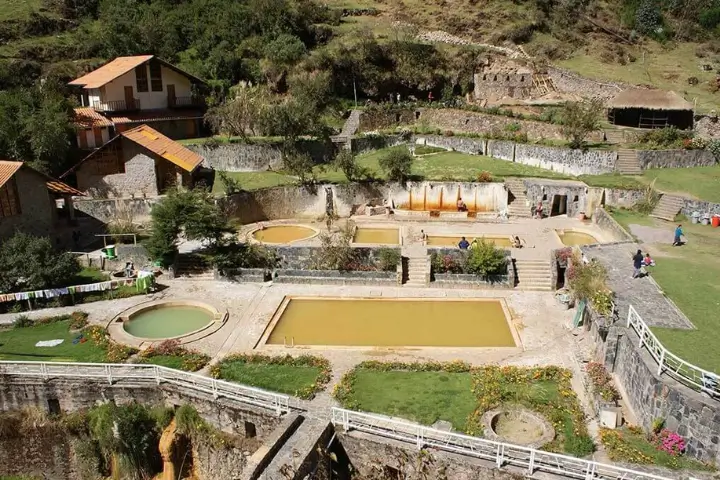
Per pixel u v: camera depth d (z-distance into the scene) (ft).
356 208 163.53
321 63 225.97
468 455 64.85
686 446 64.59
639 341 76.95
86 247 134.51
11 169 119.34
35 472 86.79
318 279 121.49
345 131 207.41
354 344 96.73
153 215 125.18
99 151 151.33
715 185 149.18
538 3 284.20
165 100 200.54
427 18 277.85
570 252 118.93
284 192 159.84
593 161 167.12
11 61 215.72
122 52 234.38
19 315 107.14
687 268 106.73
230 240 130.31
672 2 290.97
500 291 117.19
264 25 249.14
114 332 100.89
